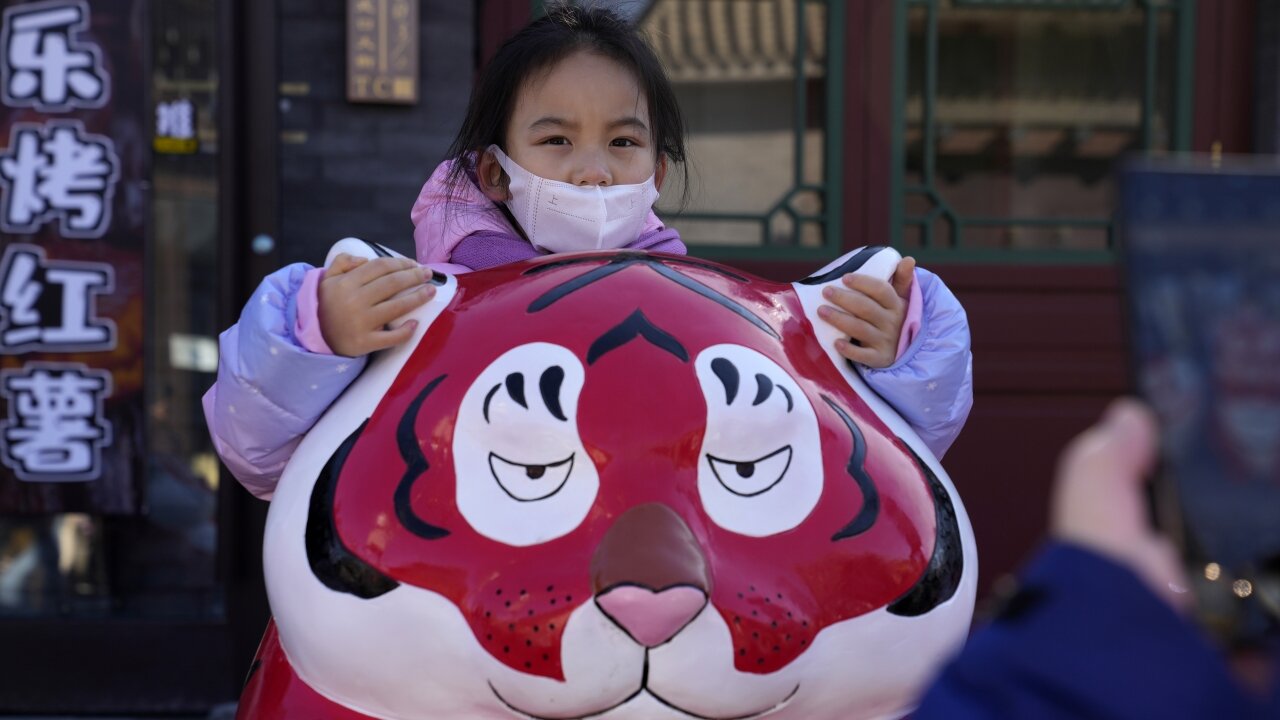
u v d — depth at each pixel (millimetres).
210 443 3258
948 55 3580
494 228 1683
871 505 1278
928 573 1286
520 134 1647
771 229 3559
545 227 1637
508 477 1214
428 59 3242
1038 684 673
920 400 1452
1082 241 3635
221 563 3188
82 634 3182
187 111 3221
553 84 1626
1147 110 3633
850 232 3561
